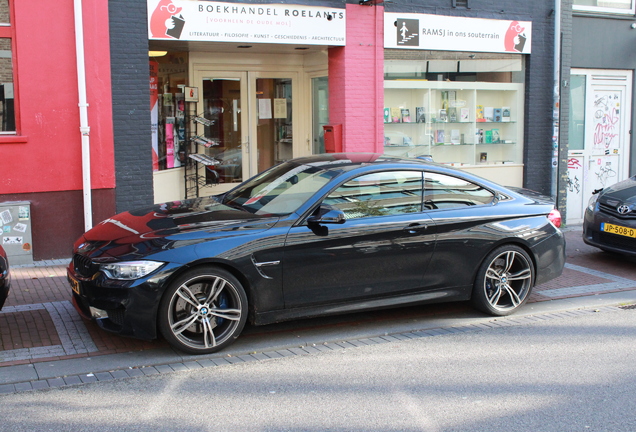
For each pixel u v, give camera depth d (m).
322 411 4.21
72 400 4.37
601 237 8.70
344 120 10.20
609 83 12.41
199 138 10.45
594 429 3.97
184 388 4.59
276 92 11.23
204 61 10.60
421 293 6.01
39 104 8.05
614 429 3.97
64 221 8.38
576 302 7.00
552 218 6.62
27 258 8.18
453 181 6.29
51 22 8.00
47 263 8.20
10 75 8.01
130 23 8.45
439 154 11.31
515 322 6.26
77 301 5.41
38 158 8.12
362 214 5.74
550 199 6.90
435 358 5.24
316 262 5.48
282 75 11.20
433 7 10.60
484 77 11.41
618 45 12.27
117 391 4.52
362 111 10.30
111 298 4.94
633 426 4.02
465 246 6.09
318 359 5.21
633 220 8.29
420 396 4.46
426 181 6.13
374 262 5.72
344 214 5.45
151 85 9.65
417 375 4.86
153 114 9.72
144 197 8.81
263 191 6.20
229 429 3.94
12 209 8.02
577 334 5.89
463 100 11.34
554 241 6.59
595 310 6.70
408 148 11.03
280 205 5.75
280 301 5.42
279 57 11.09
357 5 10.01
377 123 10.43
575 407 4.29
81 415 4.12
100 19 8.24
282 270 5.37
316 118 11.37
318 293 5.55
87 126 8.24
